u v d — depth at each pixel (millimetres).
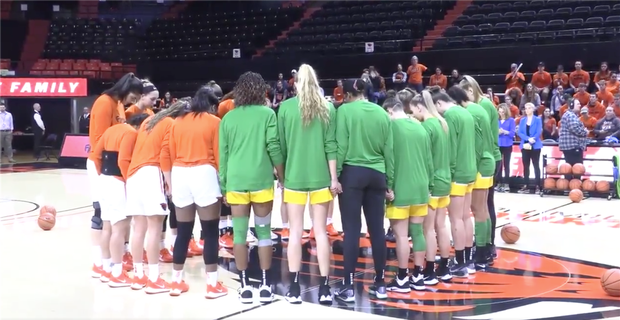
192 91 19766
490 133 5926
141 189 5125
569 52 15312
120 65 21516
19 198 10875
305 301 5016
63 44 22406
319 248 4918
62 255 6629
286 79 18766
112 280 5430
